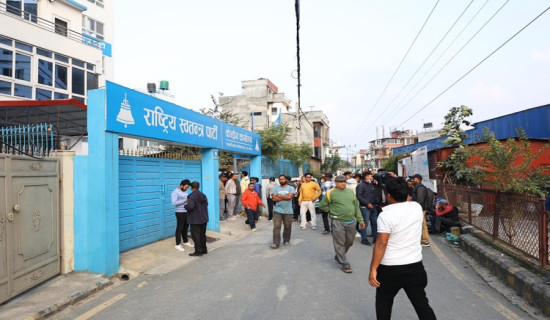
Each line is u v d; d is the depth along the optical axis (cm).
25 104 902
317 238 947
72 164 605
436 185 1302
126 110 658
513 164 826
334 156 5212
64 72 1533
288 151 2394
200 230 765
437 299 459
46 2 1731
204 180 1077
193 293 506
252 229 1134
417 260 302
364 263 661
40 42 1418
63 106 962
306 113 4644
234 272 614
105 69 2280
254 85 4459
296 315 412
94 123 605
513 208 583
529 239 525
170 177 920
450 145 1477
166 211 895
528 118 1680
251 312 425
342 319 398
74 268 598
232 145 1255
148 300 484
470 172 1248
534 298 425
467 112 1483
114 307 459
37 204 520
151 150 883
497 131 1919
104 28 2298
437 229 954
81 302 482
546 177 817
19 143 595
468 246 724
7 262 452
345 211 603
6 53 1291
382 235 301
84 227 598
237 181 1358
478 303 443
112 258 602
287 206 832
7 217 454
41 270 526
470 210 853
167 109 823
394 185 311
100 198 591
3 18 1279
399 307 432
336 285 526
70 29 1775
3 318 404
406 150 3259
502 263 533
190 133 935
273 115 4300
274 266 647
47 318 425
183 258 741
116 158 625
